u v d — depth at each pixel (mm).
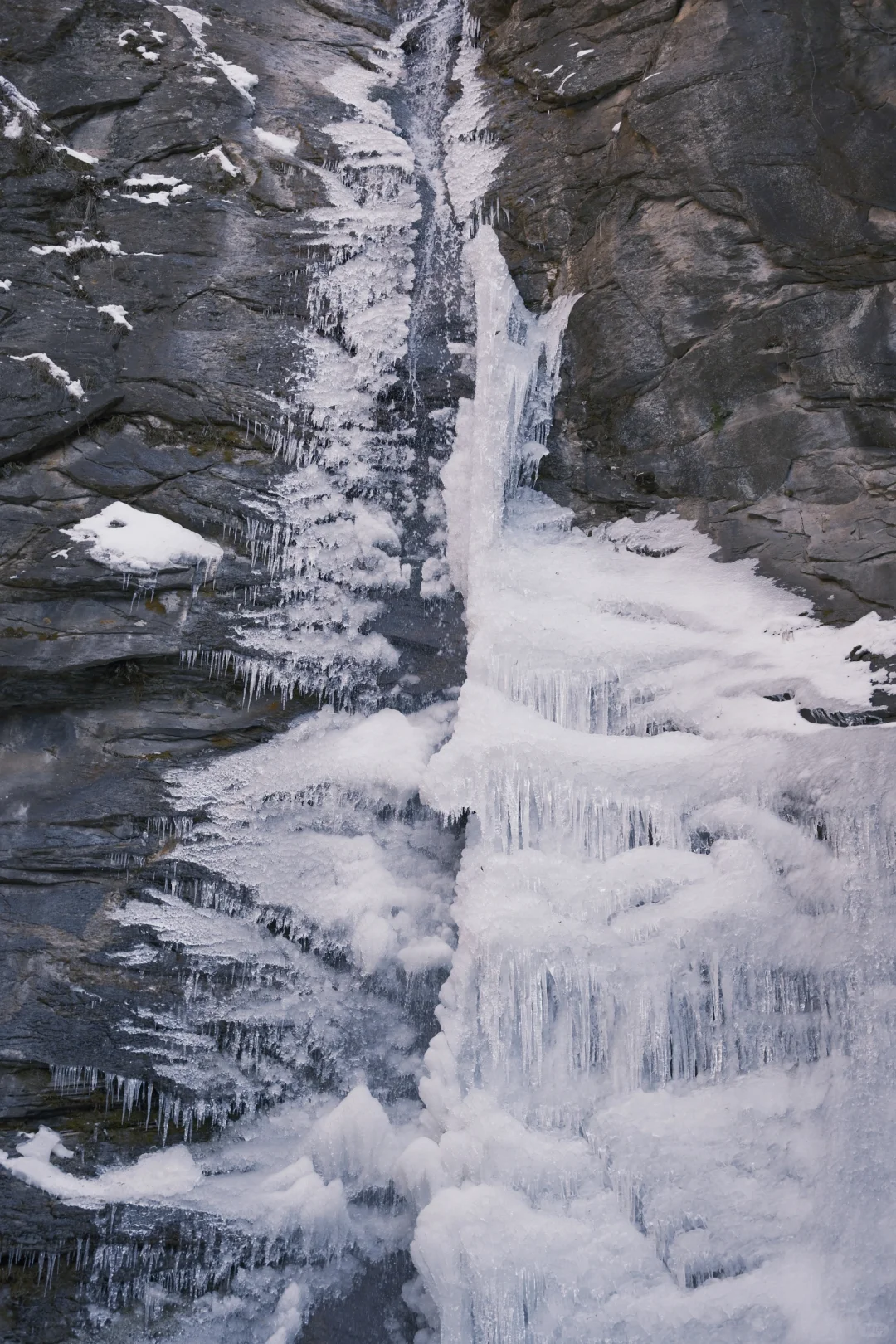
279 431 5953
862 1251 4129
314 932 5254
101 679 5484
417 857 5434
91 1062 4938
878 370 5262
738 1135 4383
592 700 5375
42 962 5074
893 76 5156
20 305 5906
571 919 4738
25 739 5496
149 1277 4680
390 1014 5180
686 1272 4199
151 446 5867
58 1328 4641
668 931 4641
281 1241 4652
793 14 5484
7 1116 4879
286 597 5672
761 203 5562
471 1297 4137
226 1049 5090
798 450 5488
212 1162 4883
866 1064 4367
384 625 5828
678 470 5871
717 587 5574
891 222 5207
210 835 5336
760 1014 4590
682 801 4926
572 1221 4270
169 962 5133
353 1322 4637
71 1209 4660
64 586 5418
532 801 5051
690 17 5879
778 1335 4055
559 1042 4676
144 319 6039
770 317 5562
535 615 5543
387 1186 4773
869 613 5121
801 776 4762
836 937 4535
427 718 5711
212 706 5566
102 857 5258
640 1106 4480
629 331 6047
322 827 5414
